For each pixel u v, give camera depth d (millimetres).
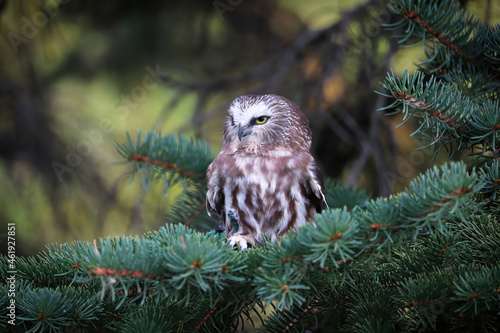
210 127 11562
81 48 11953
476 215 5855
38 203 11617
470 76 6496
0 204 11453
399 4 6008
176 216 8180
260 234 7520
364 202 8047
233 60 12070
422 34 6207
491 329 5301
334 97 10961
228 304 5023
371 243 4496
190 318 5285
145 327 5082
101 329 5629
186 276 4375
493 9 7812
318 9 11648
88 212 11602
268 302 4492
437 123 5598
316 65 11188
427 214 4297
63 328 5375
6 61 11617
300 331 5945
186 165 7941
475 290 4758
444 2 6117
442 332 5391
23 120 11695
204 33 11969
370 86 10531
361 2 10867
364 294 5492
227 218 7613
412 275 5625
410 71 9703
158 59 12094
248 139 7637
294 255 4469
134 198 11508
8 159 11633
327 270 4750
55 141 11766
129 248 4641
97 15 11906
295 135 7801
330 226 4293
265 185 7453
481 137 5535
